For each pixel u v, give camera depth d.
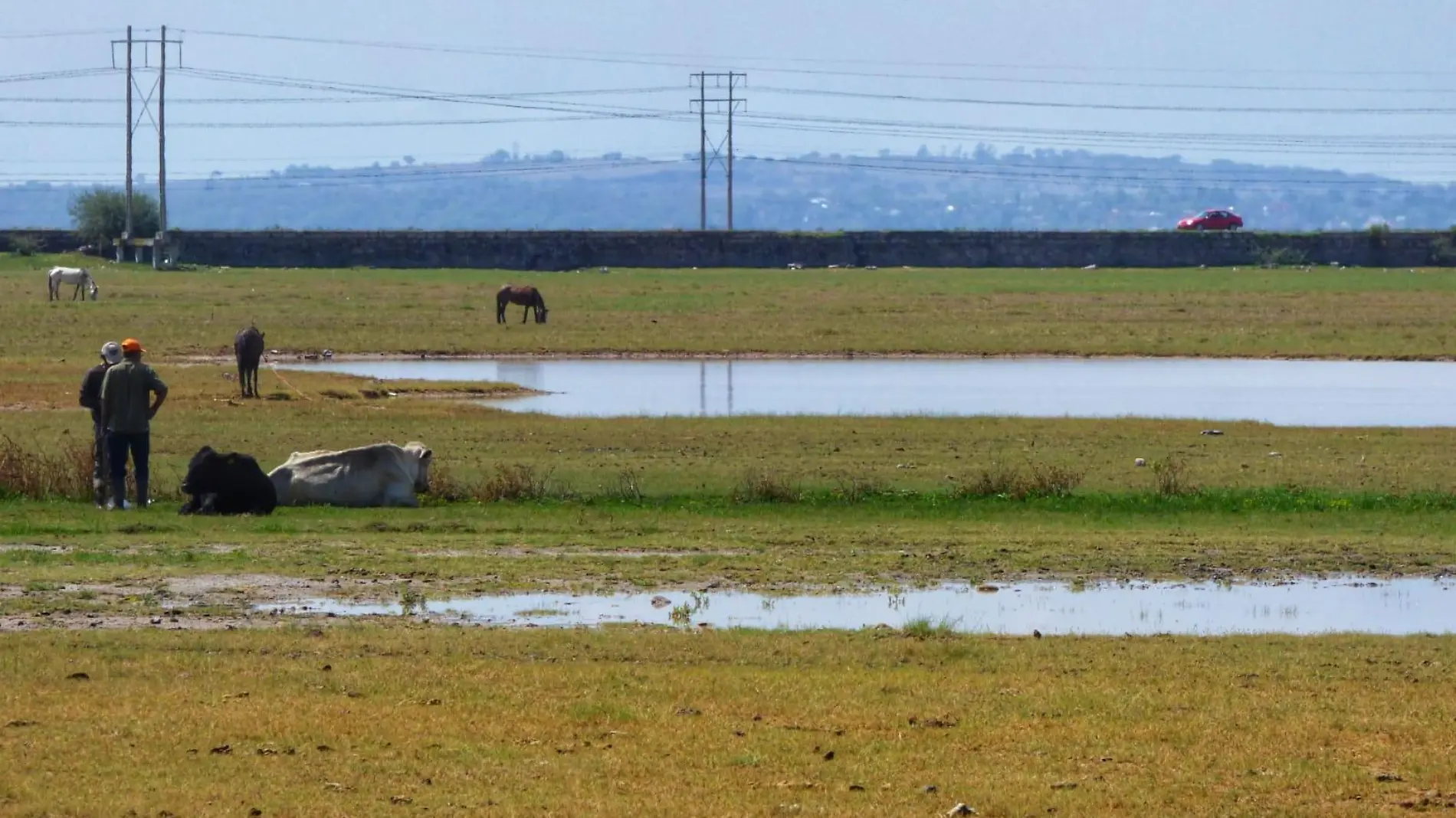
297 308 177.88
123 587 46.72
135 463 61.56
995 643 41.22
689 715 33.97
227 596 45.97
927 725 33.59
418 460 64.75
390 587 47.88
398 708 34.03
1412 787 30.12
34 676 35.88
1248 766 31.22
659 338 153.12
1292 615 46.50
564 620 44.00
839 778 30.17
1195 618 45.94
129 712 33.19
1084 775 30.64
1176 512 64.44
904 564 52.88
